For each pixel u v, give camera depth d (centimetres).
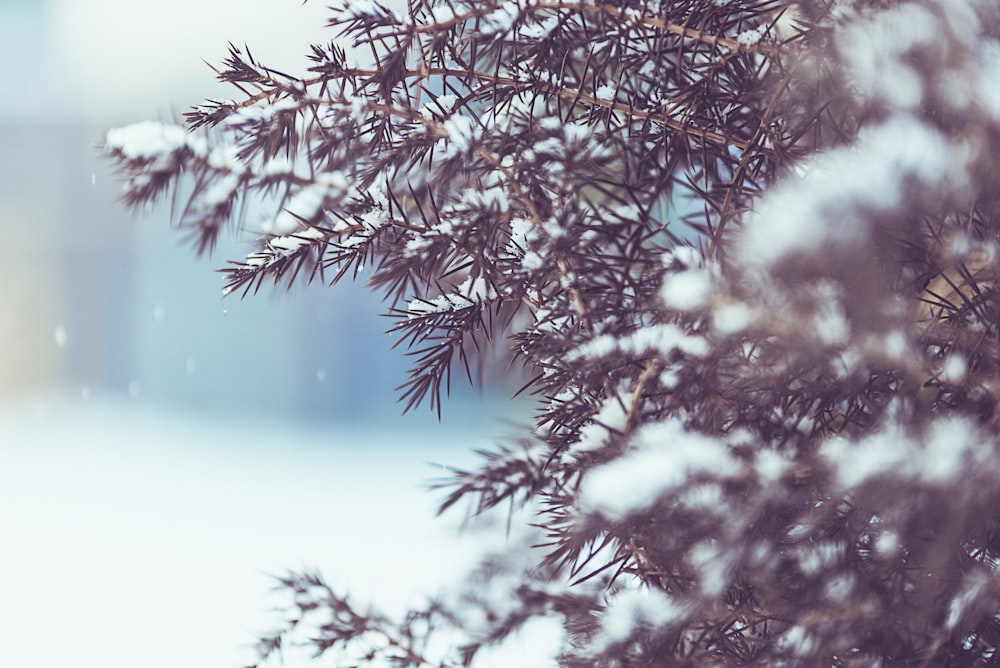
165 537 319
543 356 86
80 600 253
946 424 78
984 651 82
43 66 518
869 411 82
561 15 85
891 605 80
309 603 88
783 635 81
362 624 87
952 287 81
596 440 81
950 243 79
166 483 411
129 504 372
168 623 229
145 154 83
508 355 91
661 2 86
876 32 78
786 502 80
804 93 82
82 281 554
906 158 76
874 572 80
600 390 84
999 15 78
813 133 83
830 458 79
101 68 496
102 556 299
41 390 559
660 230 87
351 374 539
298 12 293
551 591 87
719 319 79
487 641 86
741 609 82
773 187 84
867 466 77
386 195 85
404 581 182
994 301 81
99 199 541
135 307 555
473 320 86
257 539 313
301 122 85
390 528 316
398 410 529
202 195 84
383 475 420
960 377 80
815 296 77
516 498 87
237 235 87
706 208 87
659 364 82
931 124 77
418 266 85
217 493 395
